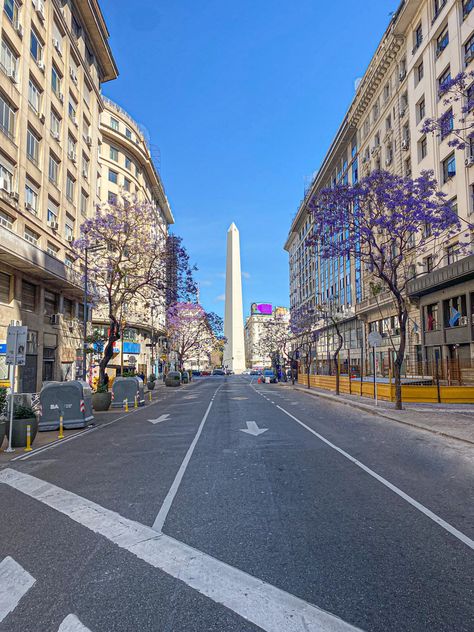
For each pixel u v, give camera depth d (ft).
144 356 180.65
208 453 31.53
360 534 16.03
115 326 79.20
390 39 110.01
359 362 145.38
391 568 13.33
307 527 16.76
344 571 13.15
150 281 82.79
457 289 81.87
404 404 63.36
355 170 149.69
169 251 82.07
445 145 86.48
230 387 141.38
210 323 191.21
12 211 71.20
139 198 182.60
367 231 55.01
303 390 111.14
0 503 20.80
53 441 39.29
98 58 123.03
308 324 131.95
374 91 128.36
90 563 14.01
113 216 81.76
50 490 22.84
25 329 37.42
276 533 16.20
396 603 11.37
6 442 38.17
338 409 63.36
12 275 72.69
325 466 26.86
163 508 19.29
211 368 432.25
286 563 13.74
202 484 23.09
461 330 80.48
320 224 57.88
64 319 97.19
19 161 74.02
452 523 17.11
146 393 110.22
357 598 11.64
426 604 11.32
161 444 35.96
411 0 97.04
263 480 23.68
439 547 14.87
